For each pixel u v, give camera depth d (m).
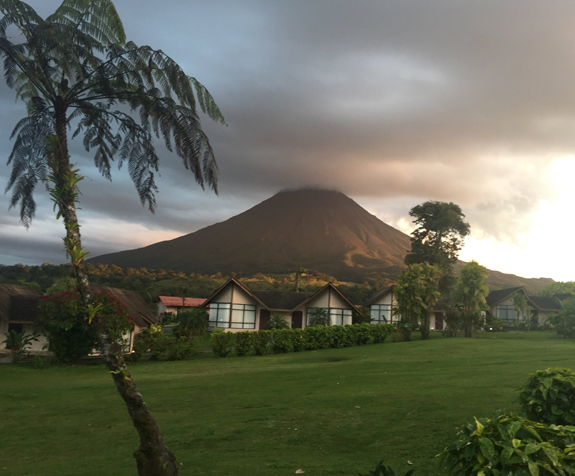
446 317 44.78
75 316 27.89
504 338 39.31
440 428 9.76
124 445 10.66
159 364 28.95
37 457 10.20
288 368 24.36
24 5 8.74
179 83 9.38
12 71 10.02
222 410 13.78
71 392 19.11
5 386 20.84
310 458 8.52
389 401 12.96
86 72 9.08
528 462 3.56
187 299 89.06
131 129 9.73
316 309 54.38
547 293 72.88
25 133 9.36
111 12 9.41
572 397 7.67
